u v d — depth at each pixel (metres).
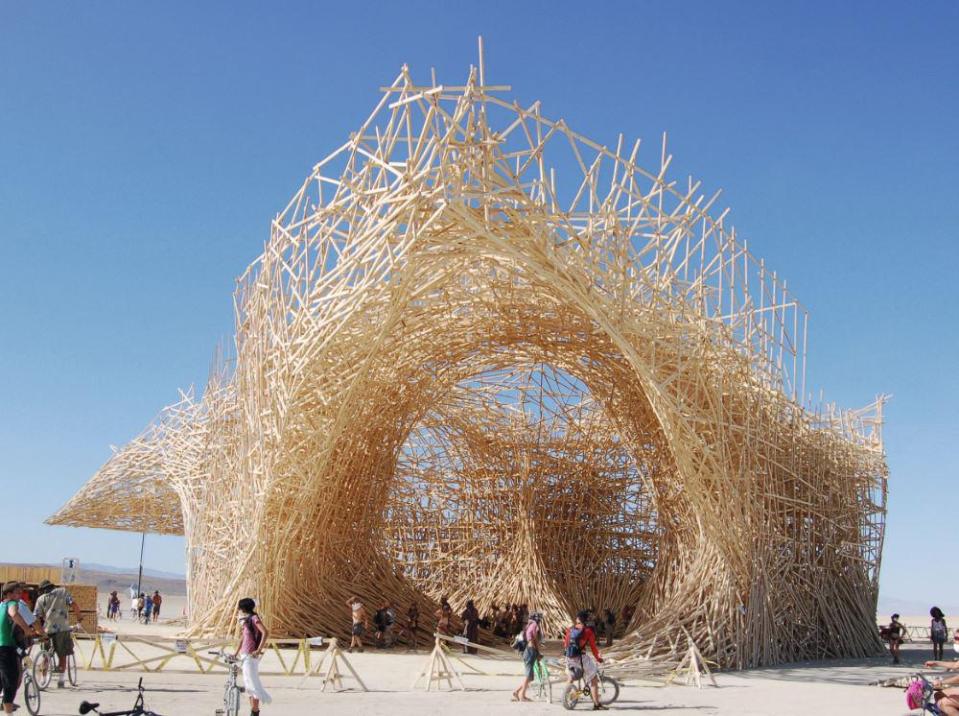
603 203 21.09
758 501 24.81
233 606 25.36
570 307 25.23
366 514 31.83
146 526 45.50
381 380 29.25
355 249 21.77
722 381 24.38
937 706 12.12
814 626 26.16
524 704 16.12
